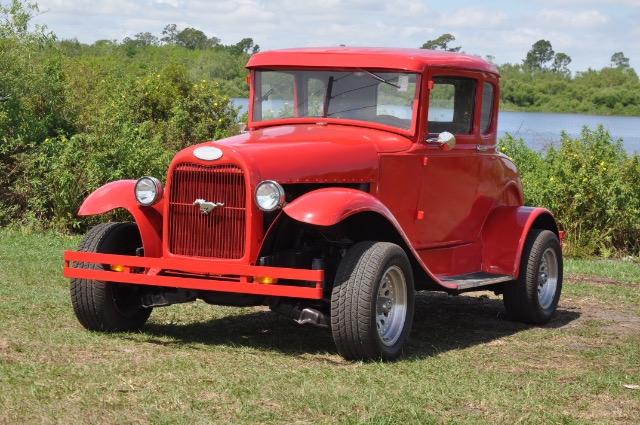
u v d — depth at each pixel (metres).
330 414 5.05
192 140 17.53
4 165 13.92
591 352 7.21
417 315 8.81
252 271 6.15
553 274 8.78
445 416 5.14
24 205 13.87
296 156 6.58
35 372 5.58
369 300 6.21
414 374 6.07
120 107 15.89
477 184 8.26
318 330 7.63
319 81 7.56
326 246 6.92
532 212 8.48
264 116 7.74
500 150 16.33
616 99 86.56
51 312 7.64
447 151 7.76
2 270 9.72
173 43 47.81
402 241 6.82
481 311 9.21
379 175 7.07
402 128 7.37
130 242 7.17
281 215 6.30
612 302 9.88
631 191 15.12
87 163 13.53
